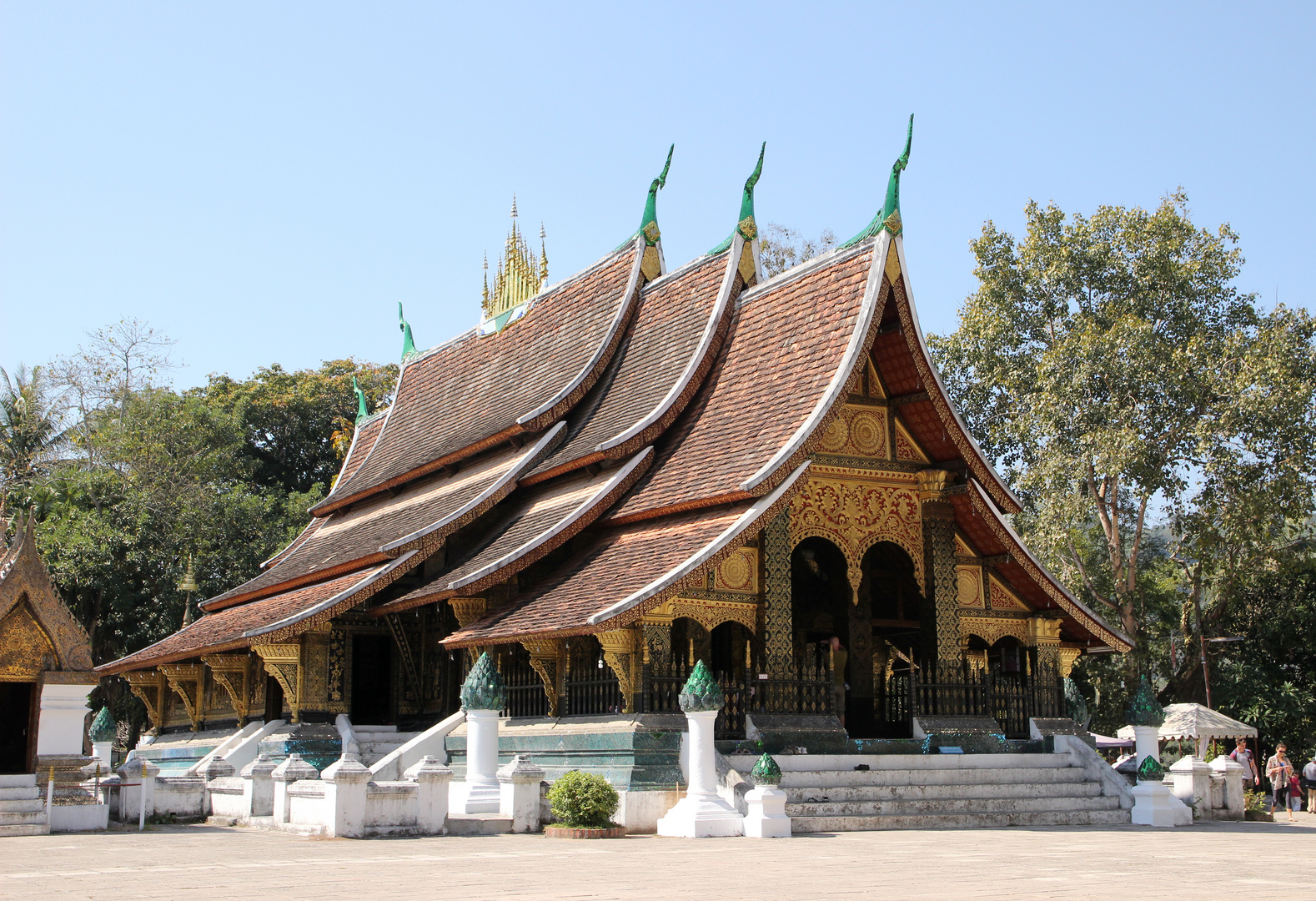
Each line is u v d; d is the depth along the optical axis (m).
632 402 22.66
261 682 24.41
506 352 29.41
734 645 21.45
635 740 16.61
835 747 18.02
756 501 17.97
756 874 10.25
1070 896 8.69
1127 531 42.06
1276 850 13.02
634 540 19.69
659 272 25.69
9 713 16.64
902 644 24.64
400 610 22.06
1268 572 35.78
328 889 9.10
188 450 50.75
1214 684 38.12
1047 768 19.11
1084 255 38.47
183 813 17.98
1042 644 21.09
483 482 24.42
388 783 14.90
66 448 50.12
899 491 20.36
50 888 9.30
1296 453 33.06
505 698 20.44
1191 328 37.72
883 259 19.23
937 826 16.53
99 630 43.66
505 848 13.21
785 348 20.41
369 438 34.94
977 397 40.38
